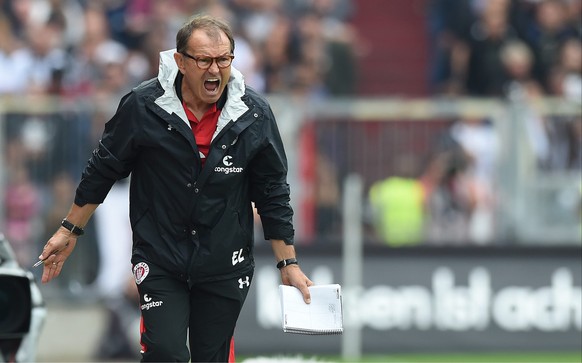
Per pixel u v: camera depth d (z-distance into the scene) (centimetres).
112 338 4238
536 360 4122
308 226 4303
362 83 6025
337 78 5153
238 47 5012
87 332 4291
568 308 4294
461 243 4328
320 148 4331
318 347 4184
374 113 4359
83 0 5141
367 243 4288
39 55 4925
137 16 5197
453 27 5394
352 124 4347
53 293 4303
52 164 4331
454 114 4381
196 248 1967
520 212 4366
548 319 4284
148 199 1978
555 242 4362
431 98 5462
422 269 4275
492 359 4159
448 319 4262
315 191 4309
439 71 5438
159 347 1948
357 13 6109
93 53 4966
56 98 4478
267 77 5041
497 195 4372
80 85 4881
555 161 4378
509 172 4375
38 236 4312
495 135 4378
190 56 1883
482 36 5253
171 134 1934
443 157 4362
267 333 4156
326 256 4272
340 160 4341
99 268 4306
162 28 5019
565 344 4275
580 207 4375
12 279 1983
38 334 1997
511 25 5253
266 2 5291
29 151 4328
